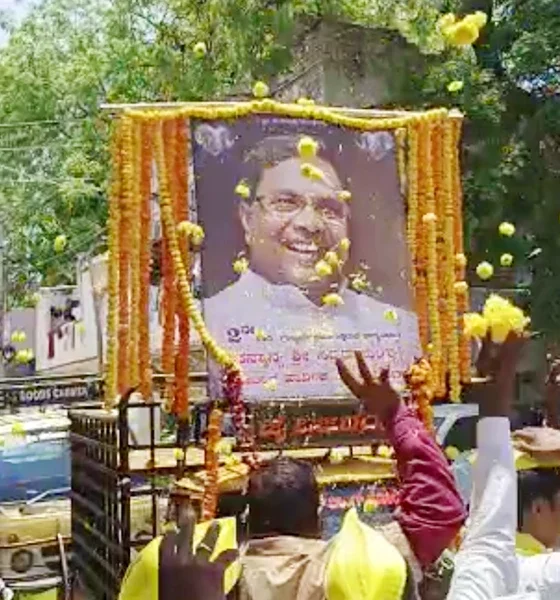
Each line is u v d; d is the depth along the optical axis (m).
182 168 4.54
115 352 4.52
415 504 2.76
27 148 24.34
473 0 14.91
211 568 2.32
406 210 4.82
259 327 4.53
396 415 2.92
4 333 22.50
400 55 15.71
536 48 13.79
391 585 2.30
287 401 4.51
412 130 4.84
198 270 4.57
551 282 13.43
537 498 3.28
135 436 5.91
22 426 8.86
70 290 21.84
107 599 5.02
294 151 4.67
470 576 2.49
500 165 13.82
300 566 2.47
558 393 4.18
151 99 20.22
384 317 4.72
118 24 22.52
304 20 16.70
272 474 2.73
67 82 23.30
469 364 4.82
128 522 4.73
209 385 4.46
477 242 13.80
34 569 6.90
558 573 2.64
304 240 4.64
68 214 23.62
